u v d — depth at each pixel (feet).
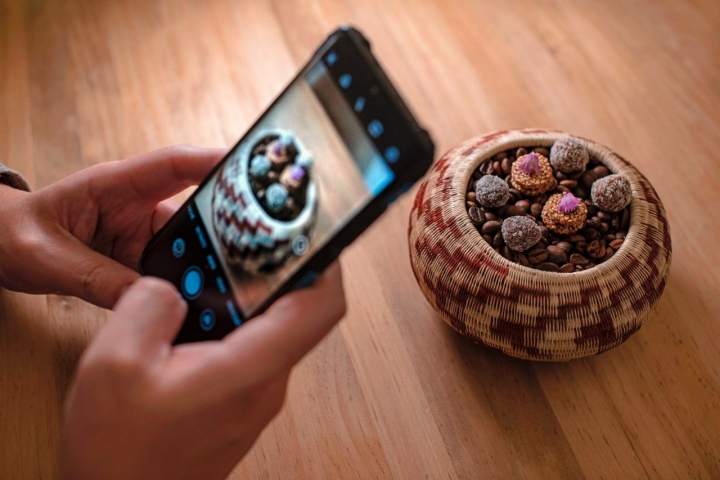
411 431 1.97
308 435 1.97
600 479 1.91
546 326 1.82
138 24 2.64
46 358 2.01
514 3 2.66
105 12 2.66
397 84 2.50
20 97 2.47
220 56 2.57
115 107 2.46
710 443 1.95
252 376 1.41
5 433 1.92
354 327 2.11
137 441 1.39
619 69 2.52
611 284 1.82
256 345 1.41
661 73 2.50
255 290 1.52
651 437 1.96
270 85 2.51
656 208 1.94
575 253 1.91
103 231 1.93
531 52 2.56
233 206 1.55
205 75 2.53
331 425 1.98
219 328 1.57
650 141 2.38
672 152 2.36
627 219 1.92
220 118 2.45
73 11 2.66
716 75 2.49
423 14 2.64
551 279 1.81
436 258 1.90
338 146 1.44
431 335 2.10
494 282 1.82
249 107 2.47
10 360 2.00
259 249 1.51
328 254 1.42
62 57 2.56
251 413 1.50
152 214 1.97
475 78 2.51
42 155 2.37
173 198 2.26
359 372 2.05
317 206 1.46
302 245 1.46
